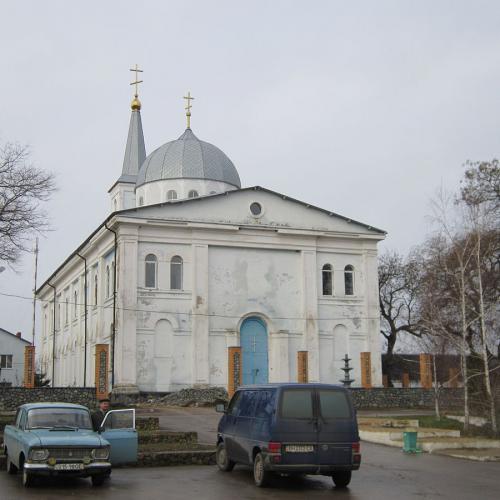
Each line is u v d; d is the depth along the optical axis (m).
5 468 18.22
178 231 46.69
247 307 47.72
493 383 33.50
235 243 47.91
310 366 48.22
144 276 45.66
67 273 63.28
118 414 18.91
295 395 15.81
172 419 31.48
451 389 41.53
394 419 31.28
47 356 73.31
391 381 62.94
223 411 18.62
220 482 16.36
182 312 46.06
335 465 15.59
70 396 37.00
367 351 49.97
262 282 48.47
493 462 20.92
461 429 28.17
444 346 34.75
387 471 18.72
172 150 57.00
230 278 47.69
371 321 50.53
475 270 35.53
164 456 19.12
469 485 16.38
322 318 49.47
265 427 15.77
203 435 25.89
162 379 44.84
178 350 45.56
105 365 40.06
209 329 46.41
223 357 46.53
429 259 44.38
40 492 14.67
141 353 44.66
